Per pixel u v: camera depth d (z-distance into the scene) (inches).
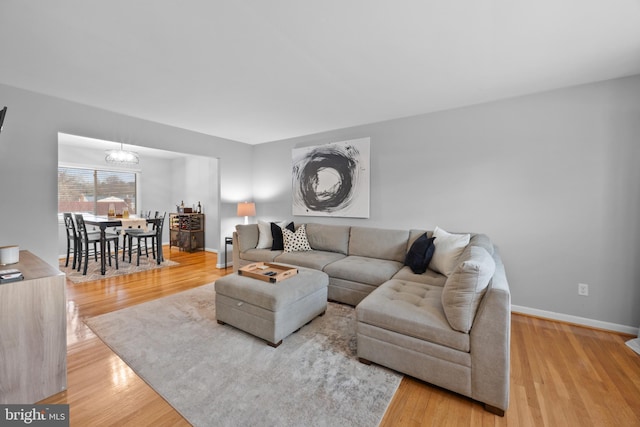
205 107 124.6
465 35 70.9
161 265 189.2
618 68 87.7
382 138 144.6
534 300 109.4
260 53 79.8
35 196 108.0
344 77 95.0
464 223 123.4
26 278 60.8
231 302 93.2
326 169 163.8
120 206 244.8
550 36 71.0
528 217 109.8
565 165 102.7
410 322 67.2
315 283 99.7
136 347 83.1
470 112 120.9
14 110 102.9
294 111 130.2
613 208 95.7
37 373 60.6
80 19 64.1
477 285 60.4
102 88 104.0
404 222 139.1
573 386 67.3
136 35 70.8
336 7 60.4
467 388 60.9
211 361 76.3
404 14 62.8
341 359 77.7
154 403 60.7
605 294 97.7
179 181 270.7
